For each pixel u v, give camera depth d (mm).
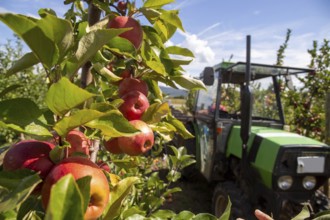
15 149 790
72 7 1329
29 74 6969
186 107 9031
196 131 6211
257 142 4008
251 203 3895
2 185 687
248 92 3830
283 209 3504
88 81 1177
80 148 941
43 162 767
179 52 1407
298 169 3494
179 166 2547
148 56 1243
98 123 759
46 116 800
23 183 652
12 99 773
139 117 1144
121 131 761
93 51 776
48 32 689
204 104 5934
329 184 4383
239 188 4164
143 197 2121
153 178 2348
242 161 4039
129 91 1195
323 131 6625
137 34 1119
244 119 3906
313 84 6852
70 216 491
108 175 1207
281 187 3516
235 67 4738
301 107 6789
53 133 896
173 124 1371
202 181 6676
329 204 3674
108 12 1179
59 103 665
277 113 5207
